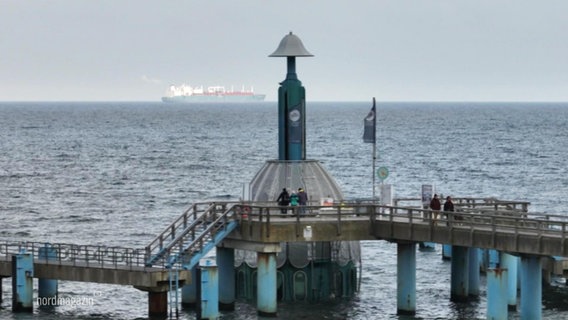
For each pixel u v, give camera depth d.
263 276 149.12
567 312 156.25
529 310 138.38
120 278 148.12
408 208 149.50
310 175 163.62
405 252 152.00
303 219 151.75
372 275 187.75
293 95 165.62
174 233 158.12
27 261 153.62
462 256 162.12
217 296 142.25
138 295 169.12
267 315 149.25
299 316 150.88
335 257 160.62
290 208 151.38
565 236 134.00
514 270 156.62
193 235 152.25
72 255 164.00
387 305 160.25
